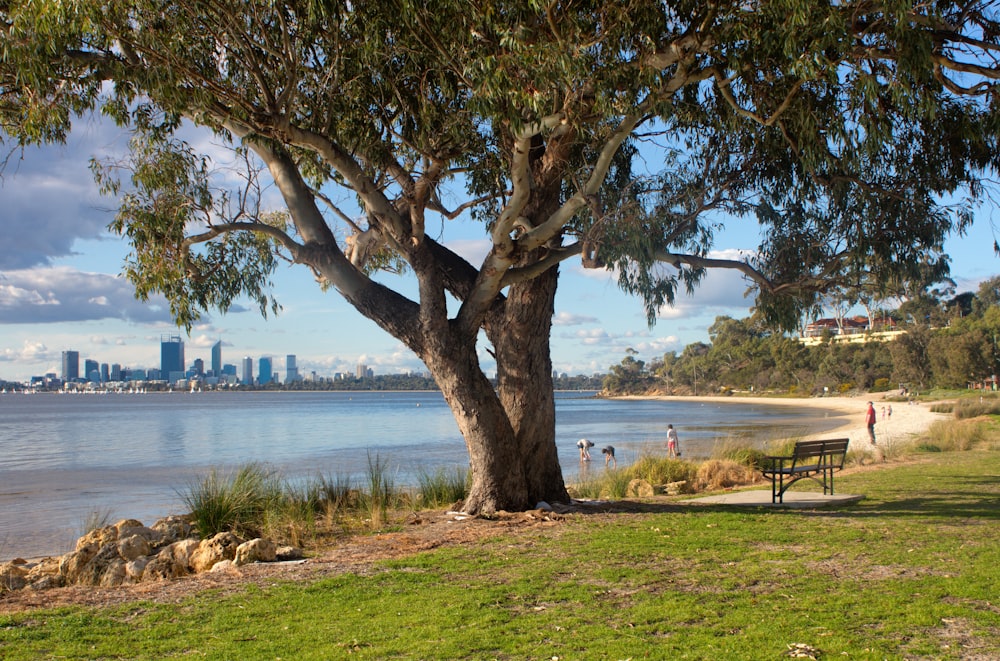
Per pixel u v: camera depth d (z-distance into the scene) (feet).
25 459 100.83
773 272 36.99
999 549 25.72
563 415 276.41
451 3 25.89
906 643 16.03
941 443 75.05
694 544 27.63
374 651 16.11
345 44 30.35
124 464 93.35
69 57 27.68
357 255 41.42
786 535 29.19
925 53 23.85
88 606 20.85
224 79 30.63
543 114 27.76
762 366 474.49
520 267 35.17
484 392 35.99
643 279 34.71
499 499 36.04
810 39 24.17
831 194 35.04
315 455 105.29
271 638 17.31
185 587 22.86
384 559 26.23
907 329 297.74
